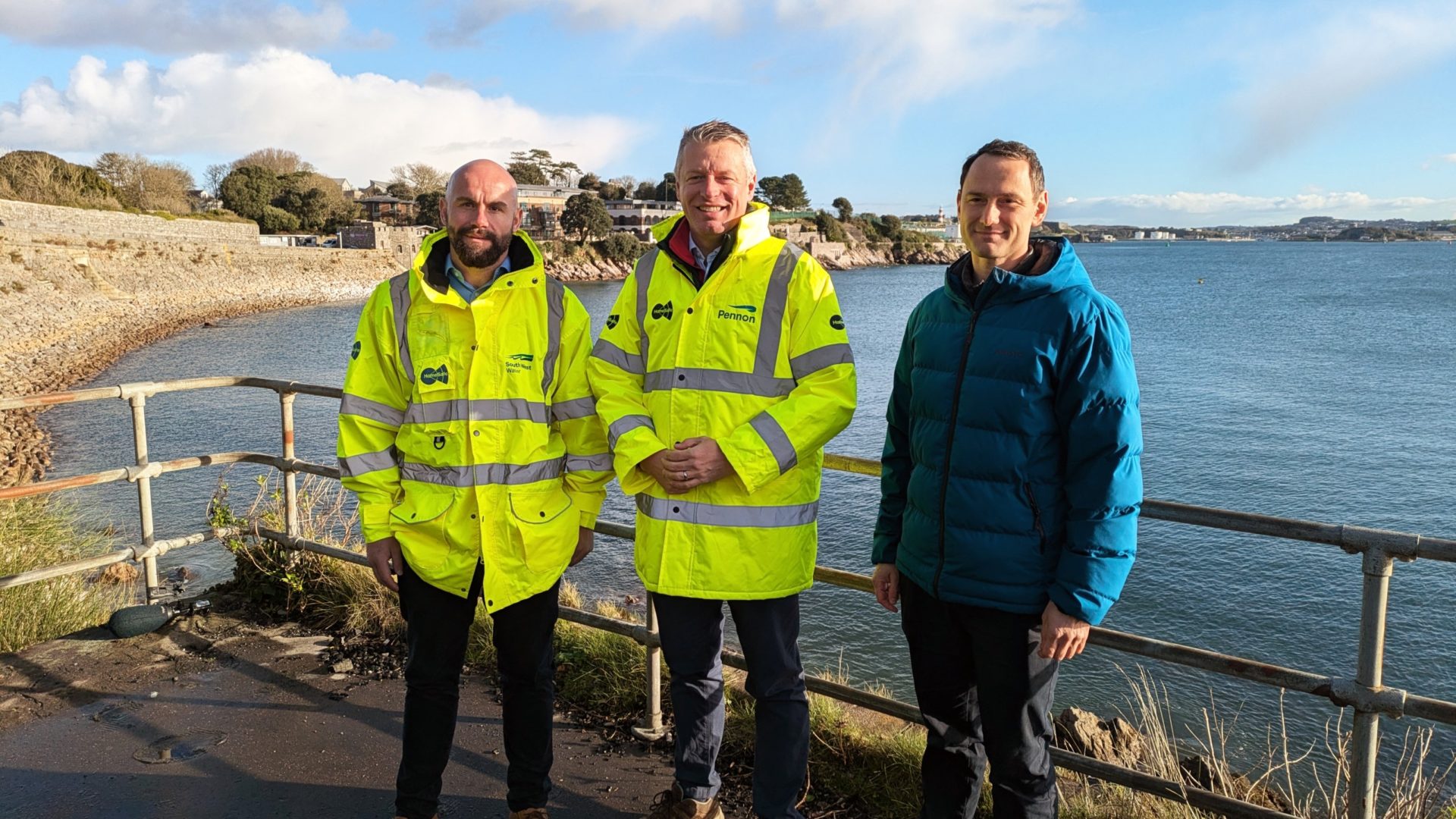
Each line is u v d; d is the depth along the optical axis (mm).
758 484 2307
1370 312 55406
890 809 2869
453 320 2580
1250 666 2312
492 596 2547
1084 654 8328
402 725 3377
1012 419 2131
